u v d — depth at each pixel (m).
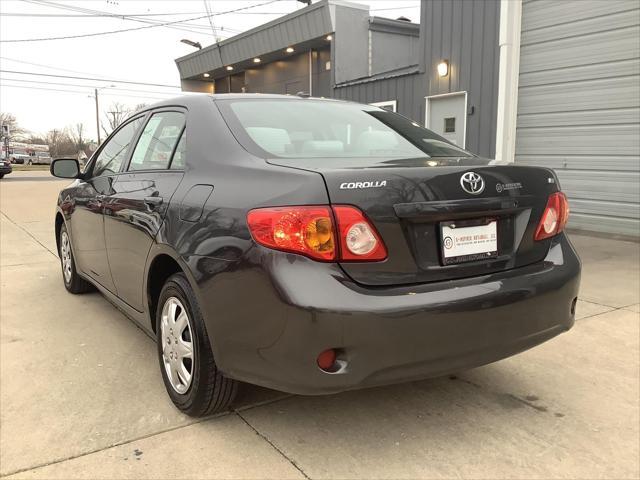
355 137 2.92
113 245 3.39
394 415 2.68
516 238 2.47
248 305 2.13
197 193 2.51
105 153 4.02
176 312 2.66
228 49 17.19
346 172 2.11
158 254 2.71
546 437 2.48
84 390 2.92
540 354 3.43
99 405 2.76
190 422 2.59
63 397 2.84
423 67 10.09
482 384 3.03
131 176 3.31
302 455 2.33
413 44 14.70
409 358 2.08
